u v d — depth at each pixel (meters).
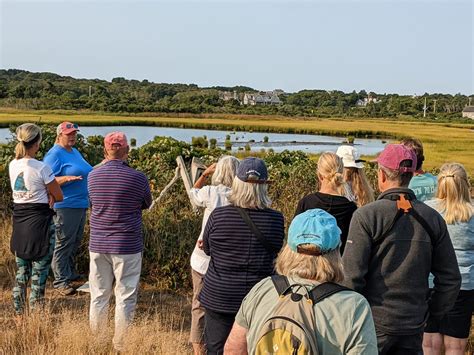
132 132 66.69
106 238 5.39
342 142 61.84
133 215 5.47
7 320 5.84
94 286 5.50
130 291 5.48
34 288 5.87
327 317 2.46
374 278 3.51
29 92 117.75
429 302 3.71
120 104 117.12
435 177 5.19
